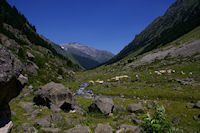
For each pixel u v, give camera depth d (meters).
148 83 43.38
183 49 86.62
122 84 47.25
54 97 15.93
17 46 70.25
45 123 9.45
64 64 163.50
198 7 190.12
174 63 67.88
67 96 17.20
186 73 46.19
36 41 143.00
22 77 7.38
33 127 8.43
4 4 145.25
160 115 5.48
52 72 61.78
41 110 13.09
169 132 5.25
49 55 123.31
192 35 113.56
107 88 44.00
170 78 43.66
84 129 8.55
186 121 13.21
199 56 63.00
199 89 28.84
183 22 195.88
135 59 124.31
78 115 14.22
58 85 18.20
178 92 28.48
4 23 112.88
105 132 8.84
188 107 16.56
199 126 11.86
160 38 196.62
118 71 98.94
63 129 9.24
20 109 12.38
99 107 16.72
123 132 8.88
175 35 155.75
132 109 17.55
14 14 151.25
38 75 41.34
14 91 6.89
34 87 27.67
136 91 34.59
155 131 5.34
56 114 10.93
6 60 6.02
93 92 41.09
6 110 6.93
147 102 21.62
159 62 81.62
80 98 30.19
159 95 28.86
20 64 7.23
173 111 16.28
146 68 77.94
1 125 6.07
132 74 68.12
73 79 81.62
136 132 8.30
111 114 16.38
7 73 5.81
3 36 72.44
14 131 7.58
